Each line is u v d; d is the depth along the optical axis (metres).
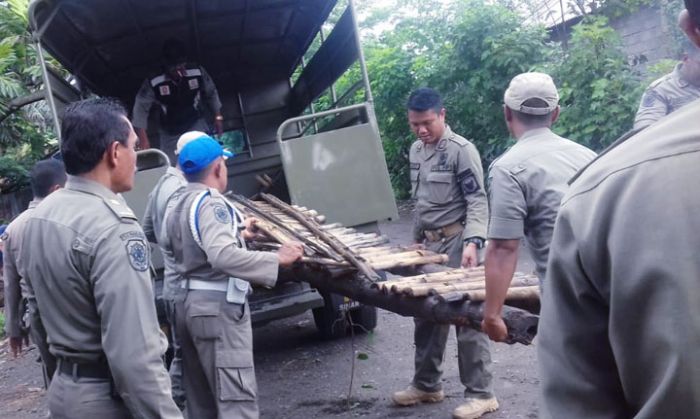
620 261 0.99
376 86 13.18
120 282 2.31
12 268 3.97
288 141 5.31
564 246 1.10
